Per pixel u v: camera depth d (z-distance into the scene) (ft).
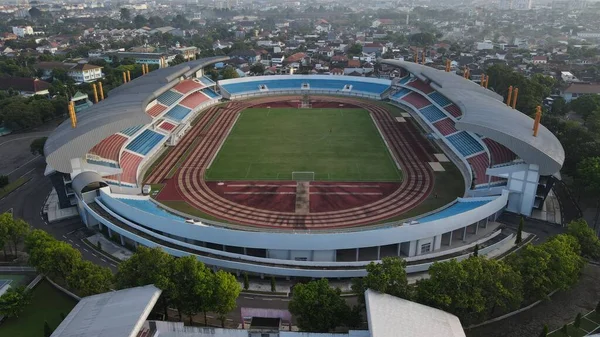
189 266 191.62
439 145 423.23
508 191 288.92
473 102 375.66
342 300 185.06
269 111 558.97
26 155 414.00
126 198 297.94
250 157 400.47
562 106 529.86
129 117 313.94
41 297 218.79
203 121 512.63
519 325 196.65
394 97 594.65
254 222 285.43
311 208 303.89
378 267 188.55
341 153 409.28
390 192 327.67
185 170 370.32
